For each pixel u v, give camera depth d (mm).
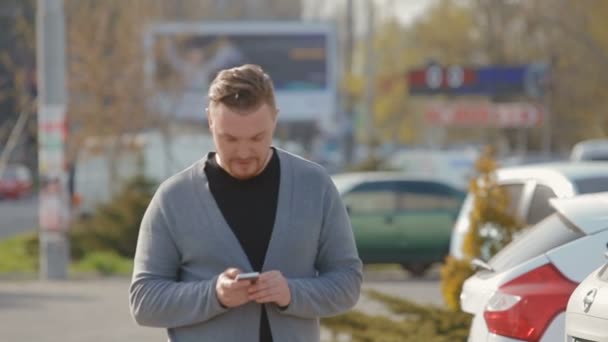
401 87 86312
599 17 53344
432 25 62719
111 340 14609
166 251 5320
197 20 53344
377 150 45031
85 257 26812
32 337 14875
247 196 5266
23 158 61281
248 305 5207
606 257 6445
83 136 35750
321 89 59531
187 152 39219
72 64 36625
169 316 5199
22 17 37188
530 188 12594
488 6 58625
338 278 5285
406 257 23953
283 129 60031
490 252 12102
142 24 39844
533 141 60250
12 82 37344
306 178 5340
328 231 5367
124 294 20188
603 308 6113
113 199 28562
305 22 59250
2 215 47625
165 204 5320
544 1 54656
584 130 58656
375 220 23969
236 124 5051
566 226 7441
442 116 57344
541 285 7230
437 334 11016
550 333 7117
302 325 5262
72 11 37344
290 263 5250
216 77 5188
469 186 12375
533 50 57781
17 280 23109
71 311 17609
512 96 59562
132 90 37156
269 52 58844
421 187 24172
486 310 7398
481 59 60719
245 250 5234
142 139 38812
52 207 23062
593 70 54656
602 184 12195
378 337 11148
